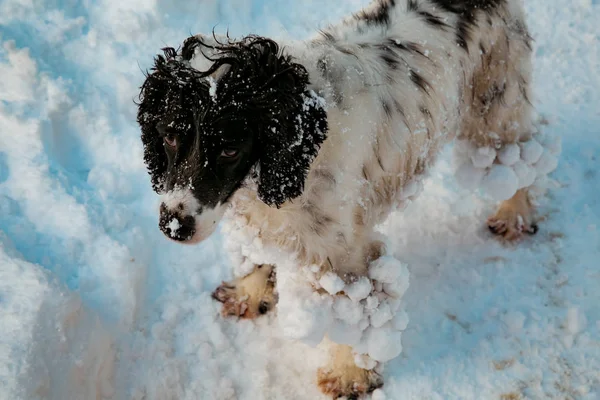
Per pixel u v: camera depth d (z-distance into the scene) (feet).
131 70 5.88
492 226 5.47
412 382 4.80
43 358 4.36
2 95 5.48
